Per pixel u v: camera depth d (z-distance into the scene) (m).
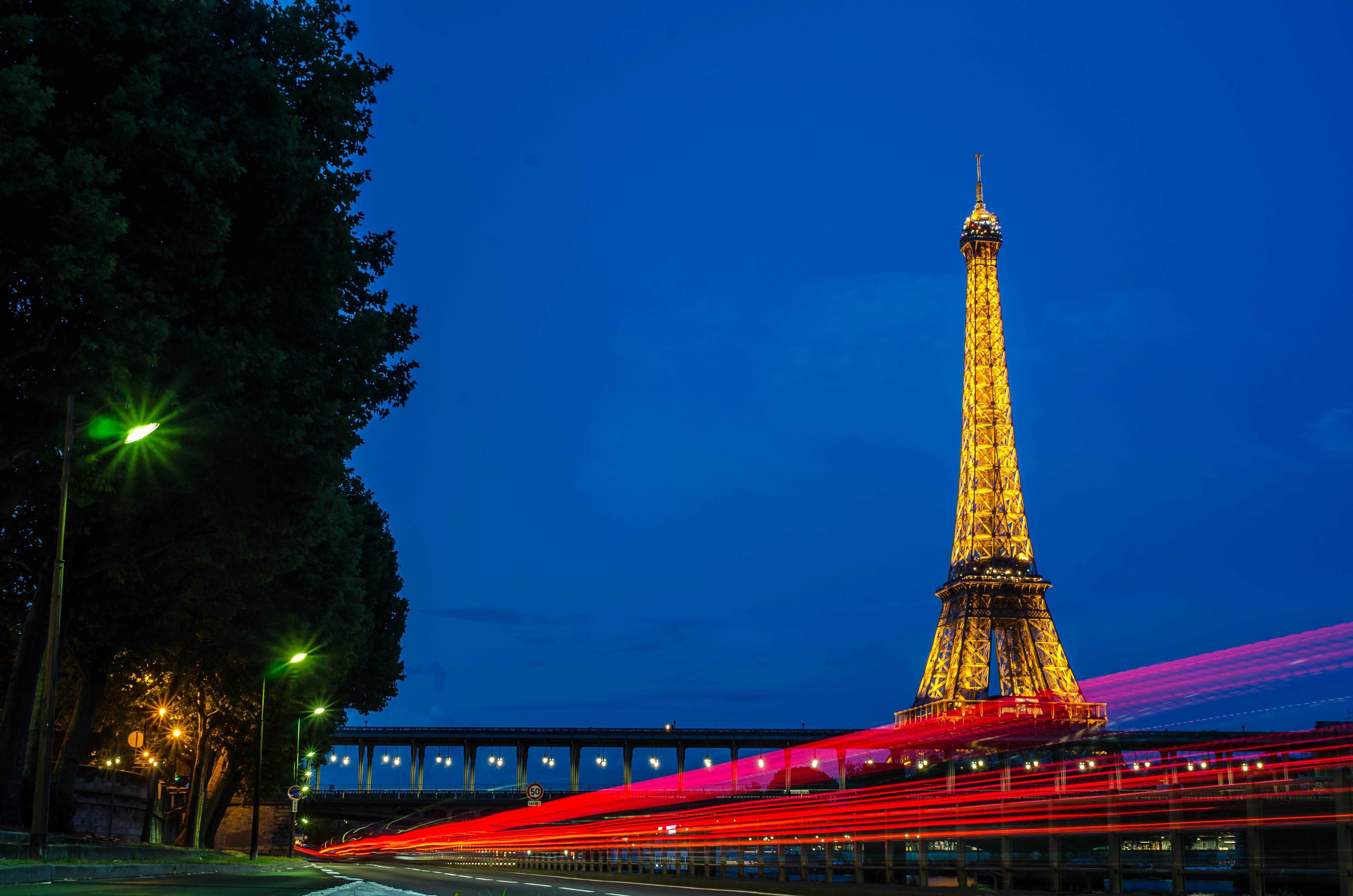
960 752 187.00
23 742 42.84
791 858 39.53
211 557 46.25
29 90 29.50
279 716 79.56
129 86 33.19
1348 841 16.38
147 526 45.47
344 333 42.53
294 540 44.00
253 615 58.47
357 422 45.78
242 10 39.12
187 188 33.06
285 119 36.56
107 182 31.44
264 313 38.28
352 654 74.38
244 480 41.53
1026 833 23.97
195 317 37.28
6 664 62.12
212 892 28.27
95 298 32.00
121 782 95.94
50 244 30.78
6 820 41.69
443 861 156.38
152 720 77.69
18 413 36.22
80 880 33.19
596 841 73.81
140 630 54.25
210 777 102.06
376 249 45.94
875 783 163.00
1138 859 20.34
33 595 52.88
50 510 42.81
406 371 48.16
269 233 37.47
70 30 32.91
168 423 37.66
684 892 39.16
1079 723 189.00
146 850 49.00
